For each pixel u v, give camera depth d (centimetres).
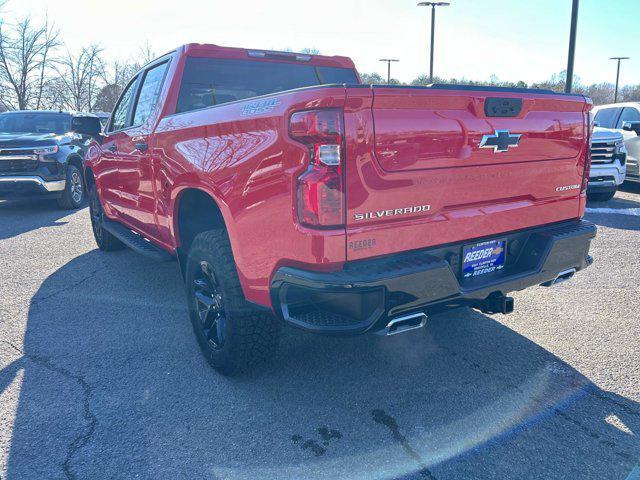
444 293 262
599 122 1170
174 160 350
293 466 247
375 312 241
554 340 375
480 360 348
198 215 375
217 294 318
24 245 695
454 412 288
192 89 403
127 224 532
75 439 269
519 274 299
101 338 393
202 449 260
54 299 479
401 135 243
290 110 237
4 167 921
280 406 297
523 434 267
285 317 256
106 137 541
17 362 354
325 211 233
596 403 294
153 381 327
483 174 278
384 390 313
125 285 519
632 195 1035
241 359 309
